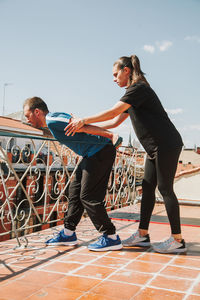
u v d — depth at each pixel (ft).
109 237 8.21
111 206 15.14
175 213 7.92
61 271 6.44
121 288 5.51
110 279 5.97
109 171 8.35
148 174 8.56
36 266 6.79
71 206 8.77
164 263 7.07
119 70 8.04
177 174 21.06
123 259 7.39
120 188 15.88
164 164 7.73
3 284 5.70
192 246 8.73
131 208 16.05
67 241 8.70
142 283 5.78
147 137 7.86
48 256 7.62
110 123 8.87
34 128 8.38
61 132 7.97
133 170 17.57
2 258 7.42
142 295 5.21
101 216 8.05
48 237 9.77
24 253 7.91
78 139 8.04
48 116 7.99
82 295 5.20
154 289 5.48
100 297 5.12
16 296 5.15
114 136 8.18
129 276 6.15
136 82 7.75
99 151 8.08
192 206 18.38
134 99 7.54
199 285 5.70
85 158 8.27
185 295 5.22
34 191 9.78
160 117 7.79
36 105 8.28
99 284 5.71
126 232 10.70
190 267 6.78
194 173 20.83
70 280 5.91
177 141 7.82
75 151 8.44
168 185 7.87
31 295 5.19
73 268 6.65
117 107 7.54
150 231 10.85
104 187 8.27
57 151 10.77
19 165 64.28
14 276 6.12
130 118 8.21
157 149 7.75
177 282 5.84
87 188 8.06
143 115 7.76
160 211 15.53
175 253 7.95
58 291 5.36
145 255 7.77
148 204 8.63
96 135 8.11
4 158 8.68
